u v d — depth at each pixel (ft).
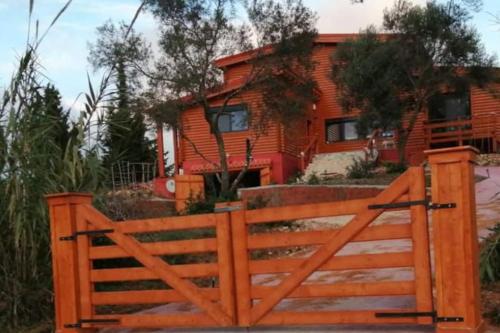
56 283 18.44
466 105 72.13
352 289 15.08
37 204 19.38
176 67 53.31
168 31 53.16
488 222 31.19
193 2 52.75
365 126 63.21
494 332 14.85
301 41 53.98
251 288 16.08
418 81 61.52
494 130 68.74
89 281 18.12
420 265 14.32
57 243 18.45
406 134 63.93
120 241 17.70
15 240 19.04
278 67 54.60
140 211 36.29
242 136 69.51
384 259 14.79
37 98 21.31
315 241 15.47
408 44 60.95
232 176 72.79
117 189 33.55
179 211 46.06
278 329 16.12
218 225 16.43
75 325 18.04
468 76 61.98
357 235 15.07
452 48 59.72
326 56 78.48
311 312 15.42
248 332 16.22
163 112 54.34
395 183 14.69
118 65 40.40
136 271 17.52
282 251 31.53
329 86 78.64
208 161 63.00
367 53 63.57
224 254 16.33
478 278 14.38
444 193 14.01
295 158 72.08
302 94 56.80
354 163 65.10
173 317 16.93
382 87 60.95
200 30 53.11
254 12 53.42
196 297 16.63
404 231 14.64
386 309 14.90
